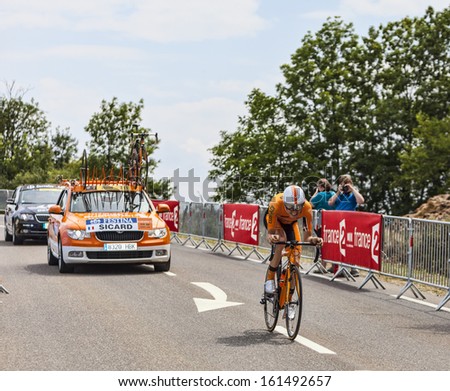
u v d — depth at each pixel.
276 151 67.81
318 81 67.62
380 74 68.12
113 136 67.81
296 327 10.59
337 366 9.29
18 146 88.88
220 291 15.70
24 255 23.56
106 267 19.98
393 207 67.38
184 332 11.24
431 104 66.62
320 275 19.27
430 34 67.94
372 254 17.03
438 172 62.66
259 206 23.59
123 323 11.88
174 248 28.06
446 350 10.41
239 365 9.25
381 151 66.81
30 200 28.83
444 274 14.73
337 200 20.31
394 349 10.38
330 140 68.31
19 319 12.18
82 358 9.52
